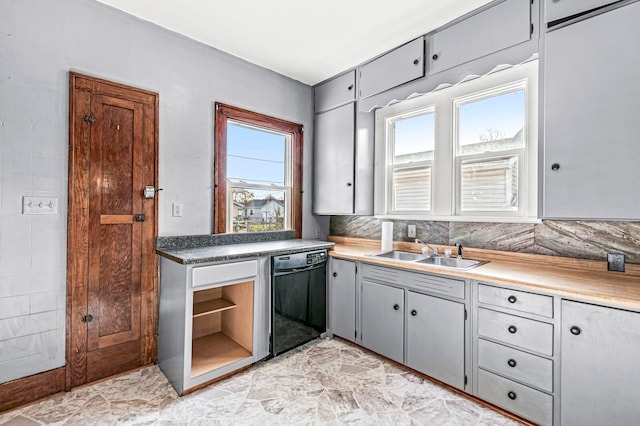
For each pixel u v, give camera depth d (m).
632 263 1.88
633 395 1.42
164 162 2.48
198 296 2.69
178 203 2.55
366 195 3.19
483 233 2.54
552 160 1.84
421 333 2.25
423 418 1.81
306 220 3.58
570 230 2.11
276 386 2.14
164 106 2.47
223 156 2.83
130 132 2.31
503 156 2.43
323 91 3.48
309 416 1.83
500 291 1.85
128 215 2.30
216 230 2.77
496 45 2.14
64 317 2.03
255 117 3.07
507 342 1.82
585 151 1.73
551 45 1.85
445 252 2.62
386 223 2.99
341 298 2.86
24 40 1.89
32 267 1.92
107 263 2.21
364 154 3.19
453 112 2.69
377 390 2.09
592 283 1.69
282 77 3.31
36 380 1.93
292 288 2.64
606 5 1.67
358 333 2.70
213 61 2.76
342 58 2.97
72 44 2.05
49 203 1.98
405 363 2.34
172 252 2.32
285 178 3.46
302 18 2.35
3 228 1.84
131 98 2.31
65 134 2.03
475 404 1.95
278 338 2.53
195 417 1.81
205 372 2.12
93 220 2.15
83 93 2.10
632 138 1.59
